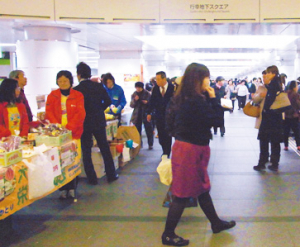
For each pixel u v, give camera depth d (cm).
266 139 595
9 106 433
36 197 348
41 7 645
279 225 378
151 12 666
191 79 317
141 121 806
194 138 316
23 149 369
